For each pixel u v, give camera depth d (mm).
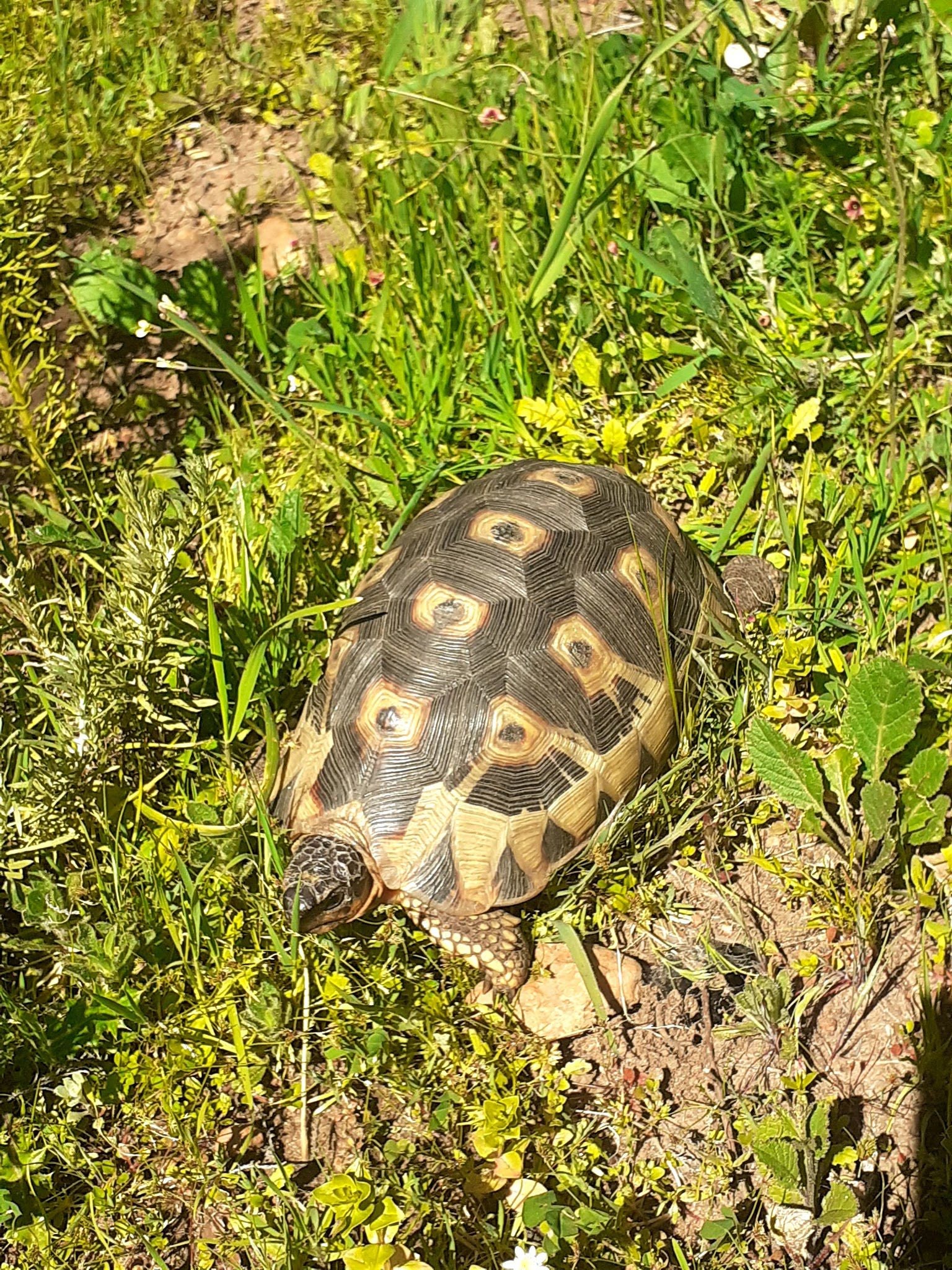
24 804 455
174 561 466
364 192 680
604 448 563
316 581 544
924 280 600
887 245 630
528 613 459
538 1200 385
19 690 501
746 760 493
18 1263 399
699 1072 433
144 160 722
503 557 469
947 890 463
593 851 449
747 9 693
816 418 569
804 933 461
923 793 454
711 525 562
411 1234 393
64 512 573
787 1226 396
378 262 657
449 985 447
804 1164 389
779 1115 393
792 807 486
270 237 685
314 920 427
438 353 607
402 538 507
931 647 511
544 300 621
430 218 652
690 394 595
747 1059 435
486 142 633
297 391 622
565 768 447
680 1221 404
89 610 545
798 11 635
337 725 458
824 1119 392
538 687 449
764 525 556
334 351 616
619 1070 434
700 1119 424
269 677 512
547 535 477
